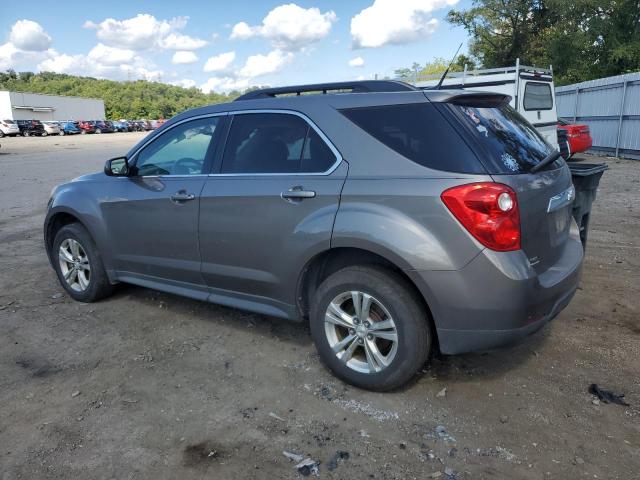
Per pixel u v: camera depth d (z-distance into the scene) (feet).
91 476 8.63
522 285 9.36
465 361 11.96
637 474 8.34
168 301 16.31
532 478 8.33
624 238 22.24
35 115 243.60
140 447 9.34
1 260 21.35
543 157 10.98
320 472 8.62
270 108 12.17
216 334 13.91
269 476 8.56
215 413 10.32
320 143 11.14
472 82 39.91
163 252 13.91
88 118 286.25
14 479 8.59
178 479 8.54
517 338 9.69
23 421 10.19
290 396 10.85
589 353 12.21
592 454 8.82
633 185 36.22
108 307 15.94
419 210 9.66
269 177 11.72
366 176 10.35
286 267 11.42
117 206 14.66
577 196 15.15
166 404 10.66
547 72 41.22
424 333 10.15
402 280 10.21
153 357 12.69
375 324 10.51
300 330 14.03
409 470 8.61
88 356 12.83
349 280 10.57
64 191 16.25
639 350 12.26
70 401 10.85
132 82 464.24
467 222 9.30
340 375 11.14
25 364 12.48
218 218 12.46
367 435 9.52
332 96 11.39
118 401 10.82
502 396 10.58
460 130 9.81
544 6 106.11
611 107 56.39
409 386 11.03
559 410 10.05
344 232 10.30
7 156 82.07
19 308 16.01
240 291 12.68
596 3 89.25
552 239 10.69
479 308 9.44
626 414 9.87
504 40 114.93
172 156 13.87
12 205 35.04
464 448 9.09
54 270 18.86
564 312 14.56
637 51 88.99
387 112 10.57
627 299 15.31
